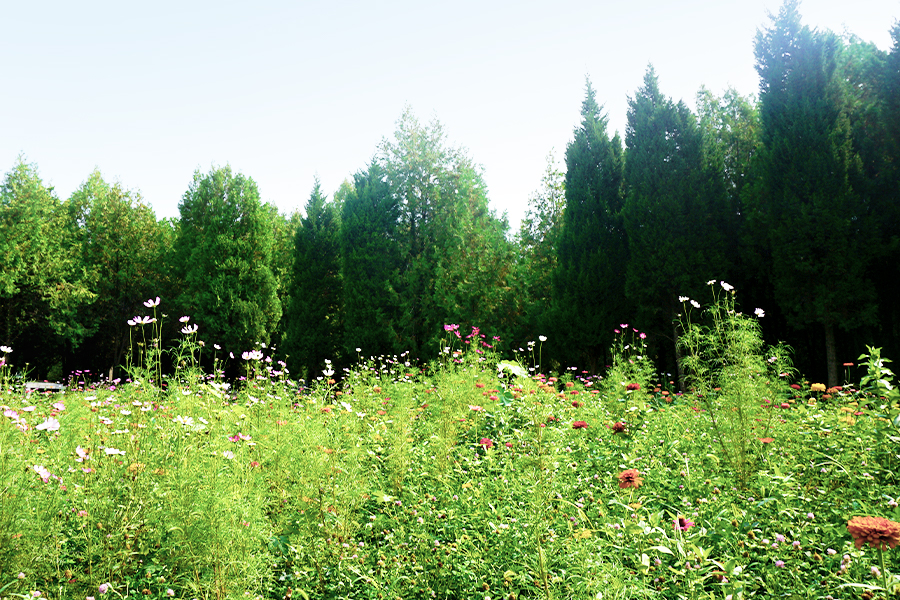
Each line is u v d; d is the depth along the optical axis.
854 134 13.03
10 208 25.12
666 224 14.49
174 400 4.84
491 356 9.42
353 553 3.55
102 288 28.67
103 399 5.88
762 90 14.33
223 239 25.14
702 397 5.62
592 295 15.48
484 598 3.01
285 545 3.61
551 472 4.16
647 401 7.07
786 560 3.03
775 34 13.86
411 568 3.42
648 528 3.19
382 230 19.86
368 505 4.29
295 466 3.94
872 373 4.66
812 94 13.19
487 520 3.64
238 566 3.00
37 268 25.25
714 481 4.18
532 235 21.31
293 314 22.14
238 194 26.80
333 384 7.93
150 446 3.63
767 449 4.59
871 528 2.38
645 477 4.39
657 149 15.07
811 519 3.44
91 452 3.93
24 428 3.46
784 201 12.82
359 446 4.43
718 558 3.21
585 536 3.09
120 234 29.06
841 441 4.48
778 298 13.04
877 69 13.20
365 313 19.03
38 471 3.02
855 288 11.88
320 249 22.47
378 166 20.59
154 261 29.06
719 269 13.90
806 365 14.42
